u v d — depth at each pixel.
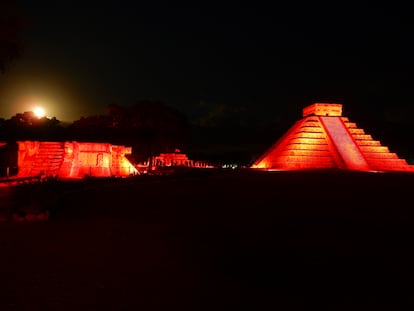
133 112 47.47
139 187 20.95
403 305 5.57
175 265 7.40
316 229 10.52
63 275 6.81
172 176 25.61
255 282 6.47
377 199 15.84
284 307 5.48
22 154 33.56
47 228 11.06
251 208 14.12
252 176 24.28
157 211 14.01
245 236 9.78
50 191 15.58
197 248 8.65
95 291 6.04
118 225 11.45
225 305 5.52
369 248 8.57
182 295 5.88
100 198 17.48
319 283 6.43
